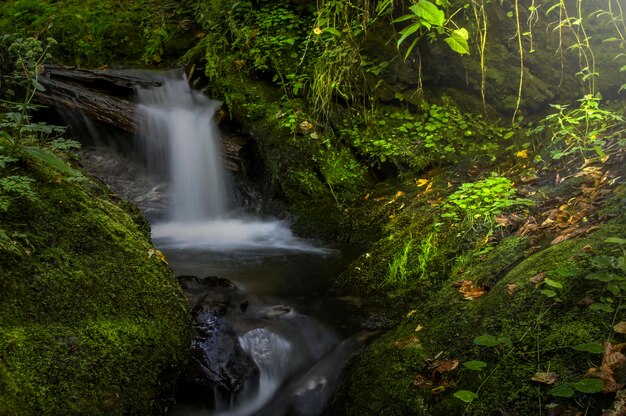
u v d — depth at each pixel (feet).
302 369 12.33
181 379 11.10
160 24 27.20
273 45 23.44
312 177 20.58
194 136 22.39
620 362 8.53
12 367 8.84
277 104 22.18
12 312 9.53
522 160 19.54
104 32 26.91
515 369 9.47
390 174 21.01
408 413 9.89
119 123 22.43
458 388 9.73
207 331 11.98
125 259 11.59
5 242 9.85
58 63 25.40
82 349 9.72
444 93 23.49
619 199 12.84
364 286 14.97
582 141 17.60
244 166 21.97
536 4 24.88
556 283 10.29
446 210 16.66
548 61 23.70
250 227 20.56
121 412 9.55
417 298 13.84
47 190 11.55
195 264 16.63
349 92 22.38
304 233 19.43
